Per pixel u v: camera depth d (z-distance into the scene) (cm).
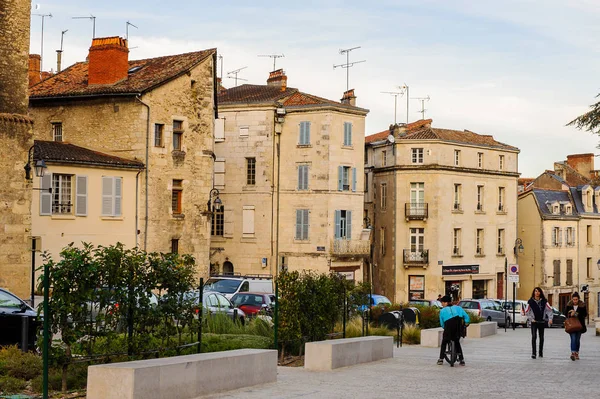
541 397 1323
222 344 1780
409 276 6056
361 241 5472
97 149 4094
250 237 5375
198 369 1259
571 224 7206
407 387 1425
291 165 5372
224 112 5469
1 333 1728
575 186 7844
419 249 6034
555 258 6969
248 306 3262
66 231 3619
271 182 5359
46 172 3538
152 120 4047
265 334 2062
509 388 1434
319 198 5294
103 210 3788
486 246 6425
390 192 6128
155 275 1330
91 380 1151
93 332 1241
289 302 1912
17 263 3056
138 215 3966
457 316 1842
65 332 1206
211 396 1273
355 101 5822
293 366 1825
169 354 1389
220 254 5453
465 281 6222
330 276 2194
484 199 6425
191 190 4262
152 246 4022
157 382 1170
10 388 1279
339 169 5369
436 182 6012
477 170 6312
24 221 3083
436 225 5997
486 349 2497
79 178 3681
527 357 2156
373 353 1936
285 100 5481
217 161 5462
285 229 5375
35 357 1428
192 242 4253
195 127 4291
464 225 6222
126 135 4022
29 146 3095
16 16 3067
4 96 3039
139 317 1304
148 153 4016
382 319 2916
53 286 1197
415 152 6069
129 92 3962
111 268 1248
